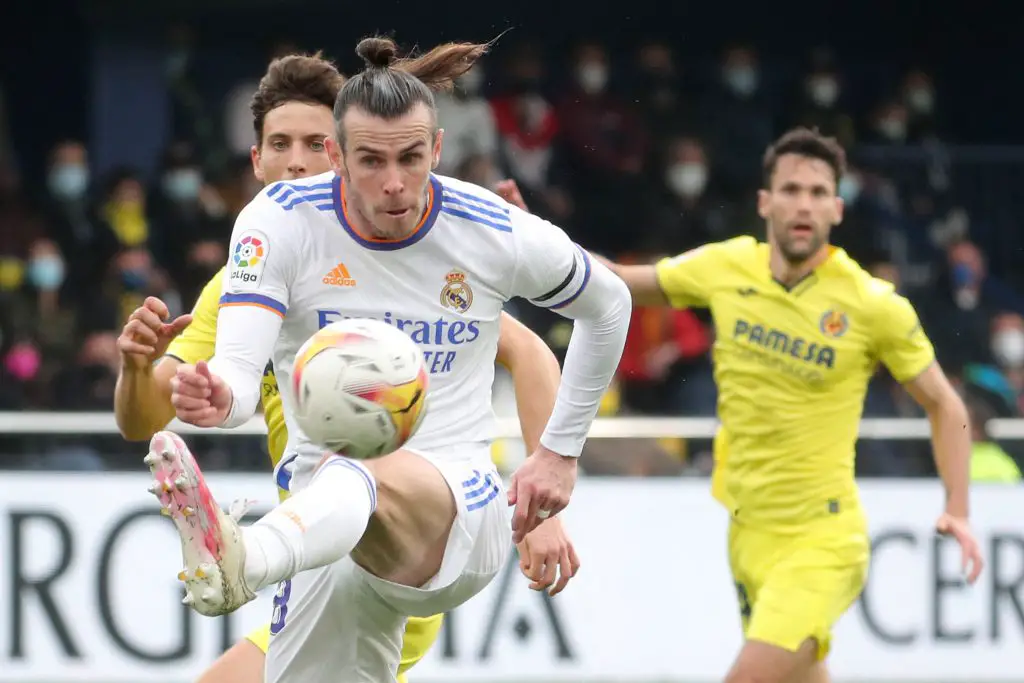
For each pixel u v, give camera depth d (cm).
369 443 1148
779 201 2205
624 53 5356
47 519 2727
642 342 3844
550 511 1376
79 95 5062
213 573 1088
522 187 4381
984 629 2856
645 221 4491
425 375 1164
